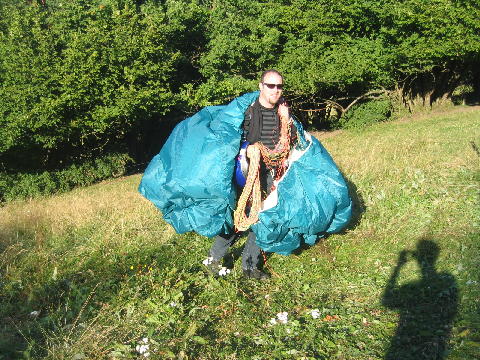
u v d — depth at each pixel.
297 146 5.70
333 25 21.23
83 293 5.66
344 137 19.33
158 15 19.66
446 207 7.32
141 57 17.69
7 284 5.94
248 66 21.14
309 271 6.00
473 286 5.15
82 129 17.14
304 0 21.05
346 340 4.61
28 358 4.42
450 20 21.09
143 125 21.34
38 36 16.67
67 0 18.48
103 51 17.25
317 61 20.94
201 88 19.64
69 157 18.58
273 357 4.44
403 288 5.43
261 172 5.59
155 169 5.75
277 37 20.56
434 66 22.61
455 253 5.95
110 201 10.27
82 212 9.13
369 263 6.08
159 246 6.88
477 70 26.09
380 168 9.32
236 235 6.07
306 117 23.81
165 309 5.15
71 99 16.55
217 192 5.35
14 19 17.33
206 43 21.28
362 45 21.23
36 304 5.56
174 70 19.20
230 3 20.80
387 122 23.20
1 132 16.16
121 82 17.73
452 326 4.59
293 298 5.45
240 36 20.75
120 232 7.50
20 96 16.08
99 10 18.52
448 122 20.44
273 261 6.26
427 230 6.65
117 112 17.05
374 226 6.93
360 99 23.50
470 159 9.79
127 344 4.66
